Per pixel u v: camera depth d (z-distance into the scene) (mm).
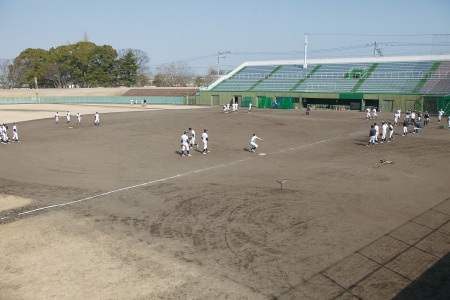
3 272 11164
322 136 35438
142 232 13773
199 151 29062
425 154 26594
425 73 65062
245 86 78812
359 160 24938
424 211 15211
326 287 9984
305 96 68062
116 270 11109
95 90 109312
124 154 28172
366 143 31344
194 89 101125
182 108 71500
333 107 66625
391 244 12312
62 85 127688
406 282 10133
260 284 10188
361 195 17422
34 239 13375
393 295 9562
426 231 13273
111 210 16125
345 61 80500
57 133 39938
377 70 72062
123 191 18766
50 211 16156
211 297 9664
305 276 10523
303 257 11586
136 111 64375
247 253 11945
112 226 14398
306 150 28750
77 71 120875
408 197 17031
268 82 78062
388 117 50594
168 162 25250
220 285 10188
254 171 22328
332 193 17797
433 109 56031
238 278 10508
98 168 23859
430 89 58812
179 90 101625
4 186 20188
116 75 124875
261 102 71625
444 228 13492
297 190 18359
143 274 10867
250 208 15938
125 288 10164
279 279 10406
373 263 11141
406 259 11328
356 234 13133
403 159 25062
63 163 25500
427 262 11133
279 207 15984
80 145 32375
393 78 66438
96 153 28734
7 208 16656
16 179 21609
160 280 10516
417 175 20891
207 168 23312
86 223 14750
